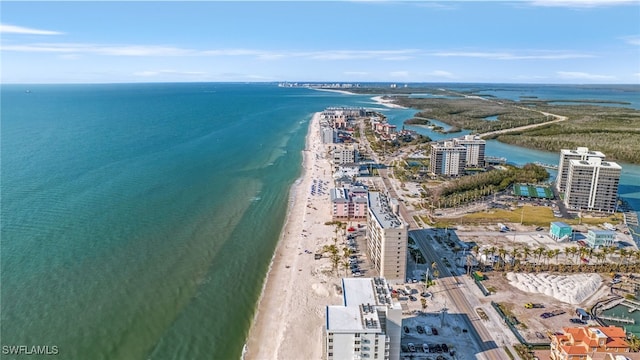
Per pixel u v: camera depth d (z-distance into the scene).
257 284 185.00
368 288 140.88
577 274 192.38
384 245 179.38
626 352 128.75
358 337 118.56
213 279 187.50
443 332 151.12
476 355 139.62
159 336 149.38
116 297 169.38
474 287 182.00
